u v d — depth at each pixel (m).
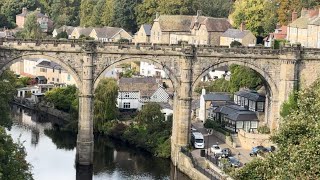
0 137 78.31
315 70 135.88
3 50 122.00
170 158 134.50
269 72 134.25
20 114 182.88
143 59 127.69
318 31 168.75
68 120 170.50
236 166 115.88
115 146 145.88
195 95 184.88
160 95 178.62
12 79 162.38
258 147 129.50
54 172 121.94
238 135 140.75
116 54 126.00
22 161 81.06
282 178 62.97
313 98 75.06
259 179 70.75
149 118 149.88
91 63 124.62
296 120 70.75
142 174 124.00
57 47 123.62
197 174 115.88
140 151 142.00
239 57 131.75
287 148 67.38
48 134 155.88
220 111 154.38
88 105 125.38
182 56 128.12
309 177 61.62
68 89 184.62
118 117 163.12
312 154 61.97
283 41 176.00
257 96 150.38
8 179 75.44
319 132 63.38
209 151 131.75
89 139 125.88
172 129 135.00
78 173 122.75
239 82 173.12
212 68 130.62
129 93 175.62
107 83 161.38
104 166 129.00
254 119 146.75
